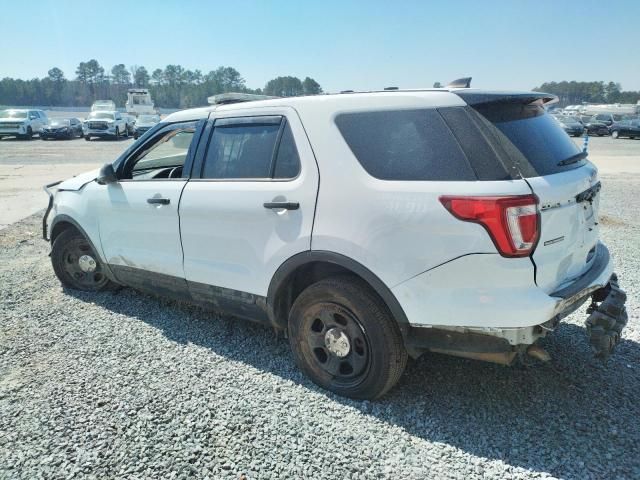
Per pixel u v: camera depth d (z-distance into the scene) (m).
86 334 4.00
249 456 2.59
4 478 2.43
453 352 2.70
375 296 2.86
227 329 4.11
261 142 3.35
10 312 4.44
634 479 2.40
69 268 4.93
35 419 2.88
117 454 2.60
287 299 3.36
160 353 3.69
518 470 2.47
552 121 3.16
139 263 4.12
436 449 2.63
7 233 7.60
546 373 3.35
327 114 3.04
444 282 2.59
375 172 2.80
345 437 2.73
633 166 18.05
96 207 4.38
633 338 3.84
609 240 6.96
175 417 2.90
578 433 2.73
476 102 2.69
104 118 31.22
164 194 3.82
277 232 3.16
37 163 17.88
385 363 2.86
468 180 2.53
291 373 3.41
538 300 2.48
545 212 2.51
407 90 2.90
